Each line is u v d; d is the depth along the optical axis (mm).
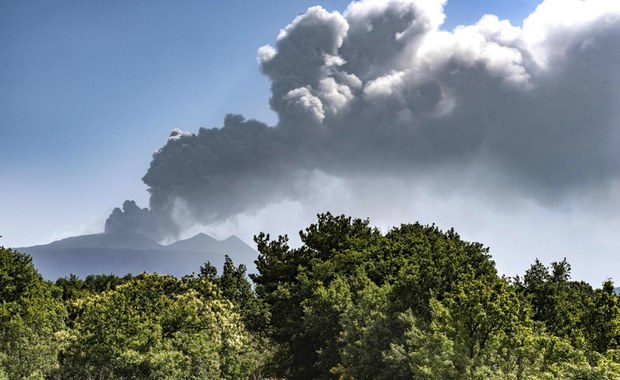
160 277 55531
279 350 65938
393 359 38469
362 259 64188
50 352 41281
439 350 32656
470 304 32781
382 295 48000
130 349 39406
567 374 25922
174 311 46750
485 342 32781
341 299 53812
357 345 44531
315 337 58688
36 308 43031
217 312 52688
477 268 55094
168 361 40844
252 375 67438
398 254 63781
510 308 32438
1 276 52844
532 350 31094
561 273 49750
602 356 28109
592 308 35562
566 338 33188
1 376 37625
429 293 43344
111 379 39438
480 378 29594
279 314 65312
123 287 50500
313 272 66562
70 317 56000
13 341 40094
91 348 39312
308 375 61438
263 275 72438
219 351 49688
